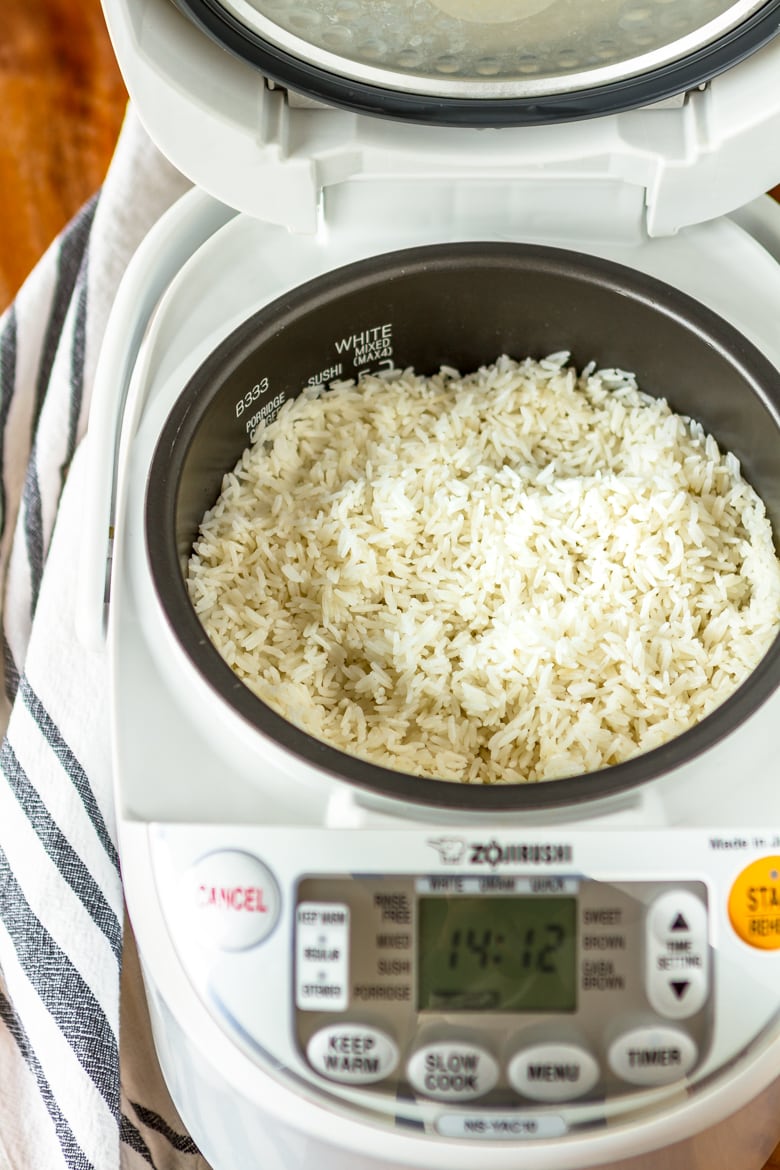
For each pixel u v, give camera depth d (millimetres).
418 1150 590
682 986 597
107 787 733
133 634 637
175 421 666
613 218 714
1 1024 758
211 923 599
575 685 667
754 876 598
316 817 609
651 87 663
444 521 706
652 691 665
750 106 658
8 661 826
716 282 710
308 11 629
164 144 662
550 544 698
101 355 690
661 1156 608
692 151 670
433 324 736
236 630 676
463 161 680
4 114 970
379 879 598
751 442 701
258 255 714
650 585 687
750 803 608
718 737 607
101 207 814
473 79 662
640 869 599
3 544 840
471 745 675
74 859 726
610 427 733
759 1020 597
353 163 683
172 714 625
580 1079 594
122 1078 758
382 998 596
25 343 824
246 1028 596
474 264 704
